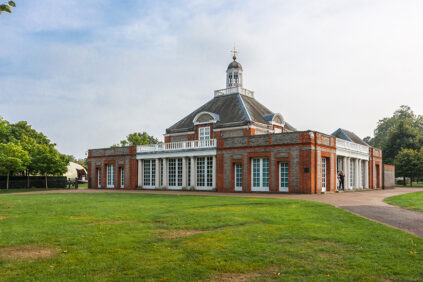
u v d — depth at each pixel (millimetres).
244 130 38469
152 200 22625
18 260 8398
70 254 8812
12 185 49562
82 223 13086
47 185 53062
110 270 7688
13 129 56312
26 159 46531
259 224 12555
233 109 42312
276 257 8469
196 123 42531
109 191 37594
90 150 48625
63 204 20172
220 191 34781
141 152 42188
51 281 7016
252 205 18781
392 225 12664
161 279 7145
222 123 40625
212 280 7086
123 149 44406
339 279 7039
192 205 18922
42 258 8547
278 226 12102
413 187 52594
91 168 48344
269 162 31781
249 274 7402
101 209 17344
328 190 32219
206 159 36781
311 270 7586
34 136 62438
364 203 20125
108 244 9766
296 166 30188
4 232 11359
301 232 11086
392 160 71938
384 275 7258
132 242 9992
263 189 32344
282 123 43125
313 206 18062
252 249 9125
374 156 43812
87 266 7918
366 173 41875
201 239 10258
